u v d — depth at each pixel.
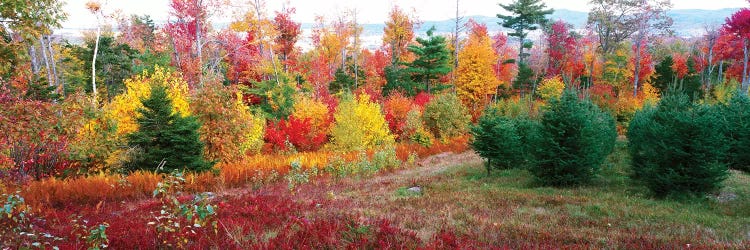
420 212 10.73
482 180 18.42
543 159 16.36
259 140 26.80
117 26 46.38
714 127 13.49
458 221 9.58
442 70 49.69
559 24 67.44
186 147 17.64
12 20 12.84
